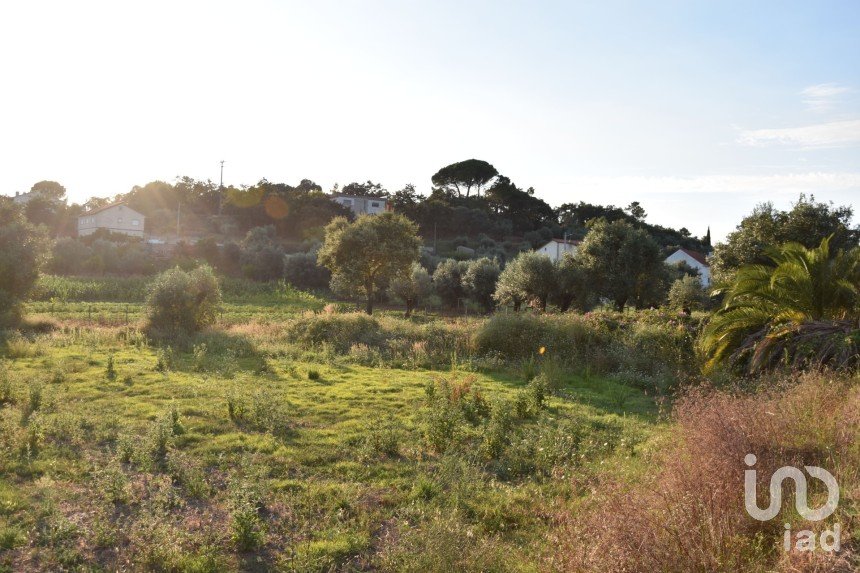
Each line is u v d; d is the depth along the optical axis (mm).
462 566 5062
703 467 5102
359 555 5574
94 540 5648
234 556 5480
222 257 59156
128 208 76500
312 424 9812
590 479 6902
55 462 7555
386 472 7641
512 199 99875
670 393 12734
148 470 7480
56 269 51812
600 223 30031
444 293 45750
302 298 44844
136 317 27672
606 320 17234
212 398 11328
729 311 13766
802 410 6465
